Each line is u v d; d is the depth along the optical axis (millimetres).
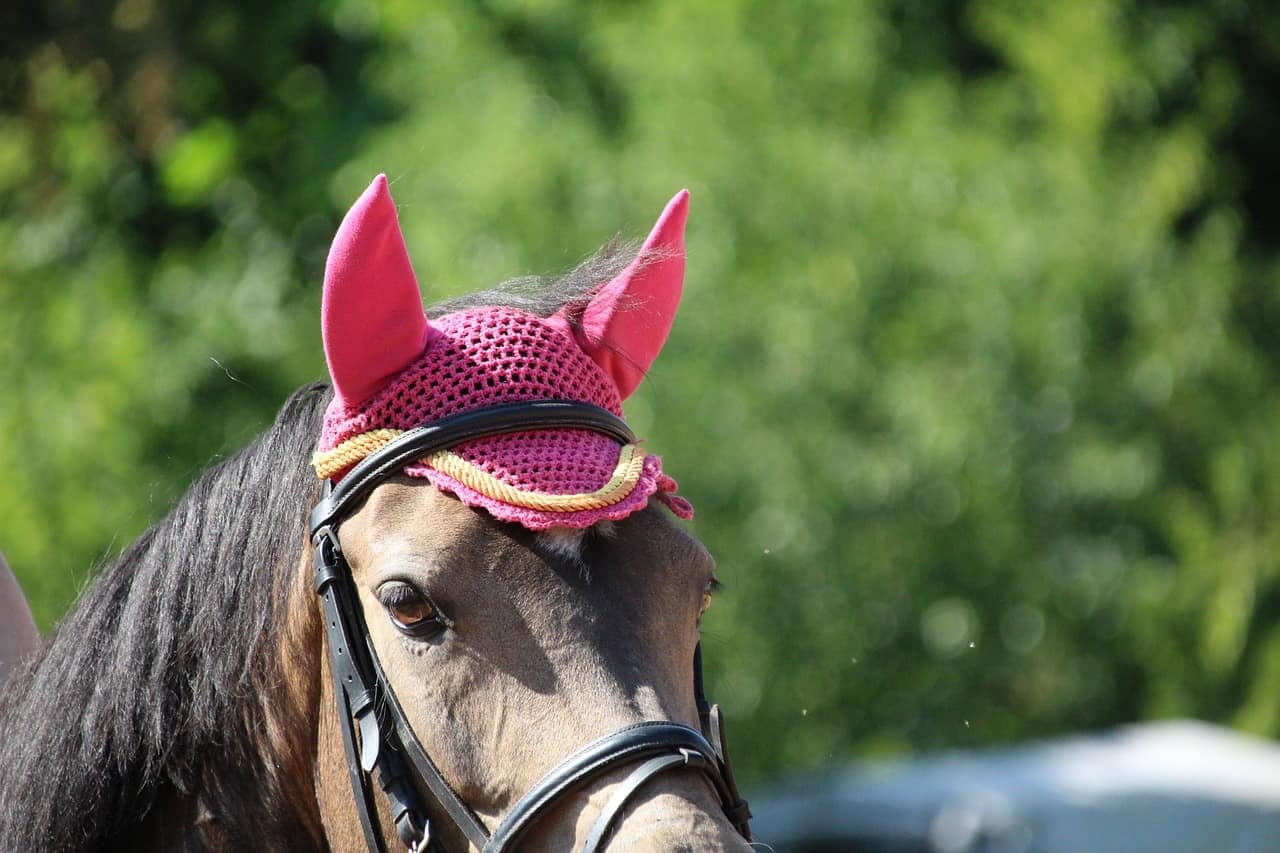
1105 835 10484
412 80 11711
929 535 11445
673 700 3035
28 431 9859
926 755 11859
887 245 11242
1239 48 18234
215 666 3438
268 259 11602
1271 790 11180
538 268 9922
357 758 3197
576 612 3027
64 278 11258
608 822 2846
